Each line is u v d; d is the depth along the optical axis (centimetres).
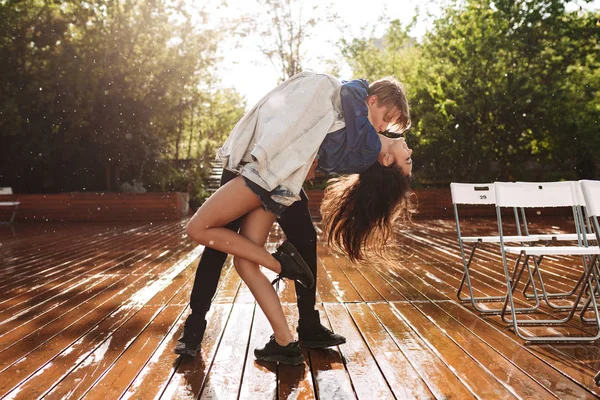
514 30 1703
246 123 268
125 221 1476
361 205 288
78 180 1698
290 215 294
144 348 306
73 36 1552
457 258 690
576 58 1720
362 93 260
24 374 265
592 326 346
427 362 275
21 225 1364
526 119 1586
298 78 266
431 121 1634
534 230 1077
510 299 324
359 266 618
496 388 238
